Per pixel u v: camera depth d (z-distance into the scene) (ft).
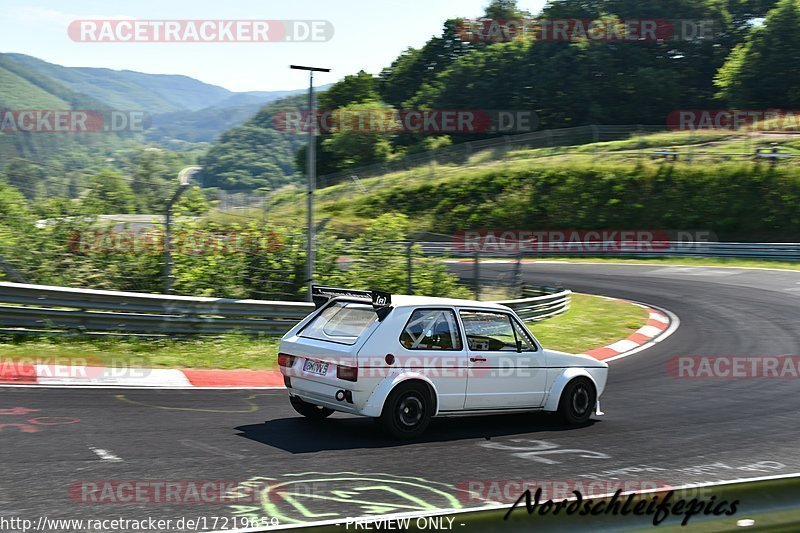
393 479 23.44
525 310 70.18
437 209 176.24
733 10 350.02
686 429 33.58
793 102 268.82
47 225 56.59
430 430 30.99
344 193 191.93
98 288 56.18
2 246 54.70
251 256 63.21
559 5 332.60
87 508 19.39
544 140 222.07
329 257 67.21
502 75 311.88
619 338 64.75
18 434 26.73
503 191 176.65
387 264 73.05
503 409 31.45
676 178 167.53
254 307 51.93
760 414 37.81
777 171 161.89
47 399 32.83
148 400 34.24
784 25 272.10
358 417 33.22
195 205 63.93
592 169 175.52
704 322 74.13
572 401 33.27
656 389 44.37
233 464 24.39
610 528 12.37
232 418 31.65
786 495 13.65
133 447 25.91
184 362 44.06
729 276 111.96
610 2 328.90
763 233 150.82
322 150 299.17
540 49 314.96
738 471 26.58
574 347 59.62
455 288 78.18
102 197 59.26
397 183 191.01
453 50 391.04
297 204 186.39
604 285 103.14
